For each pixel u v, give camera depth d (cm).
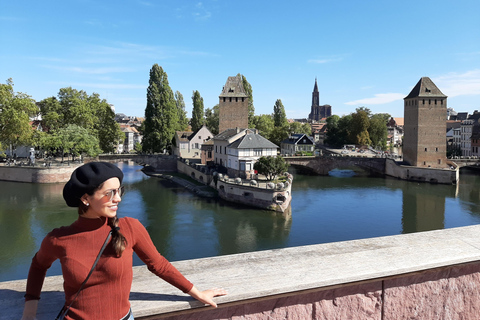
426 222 4312
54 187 6153
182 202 5234
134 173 8675
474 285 396
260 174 6316
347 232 3884
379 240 426
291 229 3950
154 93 9025
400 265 355
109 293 244
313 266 352
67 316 243
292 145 10475
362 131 11869
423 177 7481
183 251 3250
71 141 7156
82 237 244
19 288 312
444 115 7906
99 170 246
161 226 3997
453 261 369
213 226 4022
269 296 307
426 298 377
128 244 253
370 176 8406
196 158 9638
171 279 273
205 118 13838
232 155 6588
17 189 5947
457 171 7394
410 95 8212
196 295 278
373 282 352
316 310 334
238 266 351
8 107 6650
